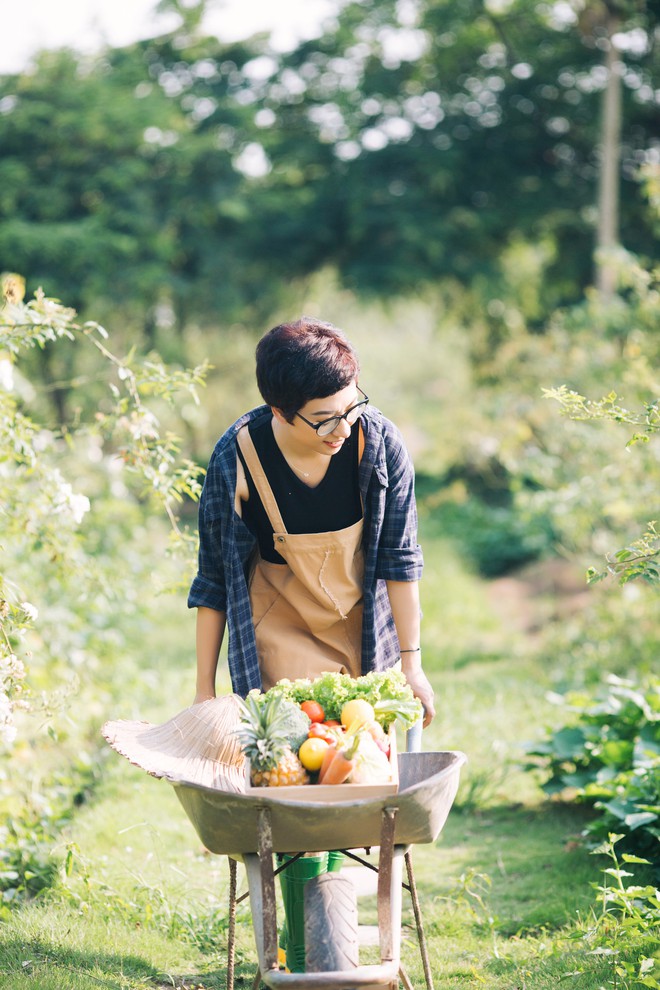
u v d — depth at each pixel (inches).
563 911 160.4
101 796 217.6
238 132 770.2
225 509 120.0
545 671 342.0
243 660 121.0
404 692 112.6
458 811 221.9
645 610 329.7
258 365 111.4
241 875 176.1
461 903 165.0
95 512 295.4
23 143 715.4
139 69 745.6
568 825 209.2
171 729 115.6
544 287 793.6
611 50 591.5
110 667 294.7
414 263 756.6
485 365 693.9
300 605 122.7
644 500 295.7
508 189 762.8
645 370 297.6
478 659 378.9
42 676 230.7
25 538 208.4
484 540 597.0
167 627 424.8
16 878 166.7
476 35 751.7
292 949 117.6
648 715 205.2
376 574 123.7
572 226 758.5
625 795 179.9
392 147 760.3
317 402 109.5
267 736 103.7
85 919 152.3
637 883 168.2
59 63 714.2
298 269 824.3
